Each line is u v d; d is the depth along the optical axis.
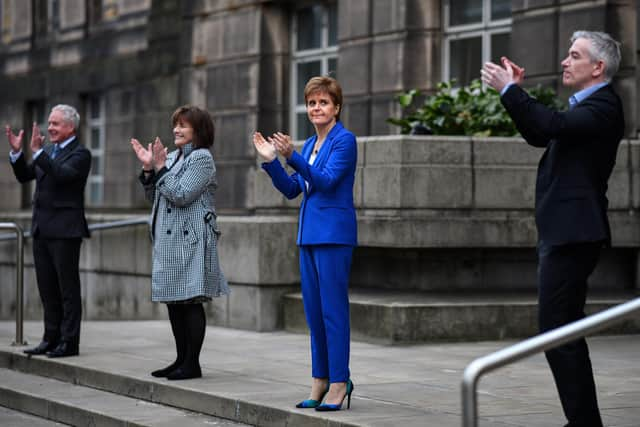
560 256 5.94
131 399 8.46
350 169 7.02
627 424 6.54
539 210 6.04
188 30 18.25
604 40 5.99
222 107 17.53
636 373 8.57
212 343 10.88
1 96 23.70
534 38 13.07
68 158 9.59
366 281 12.43
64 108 9.68
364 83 15.16
